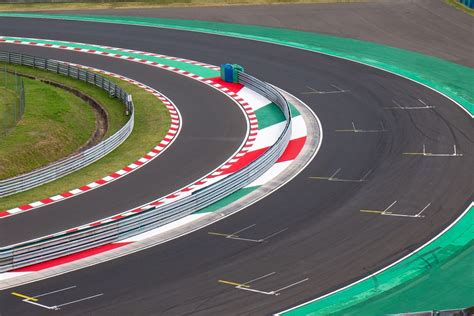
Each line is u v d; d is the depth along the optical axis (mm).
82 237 56906
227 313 48250
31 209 64875
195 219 61625
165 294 50500
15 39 116438
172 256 55750
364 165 70688
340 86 92938
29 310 48812
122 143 80062
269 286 51500
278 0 129875
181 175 71125
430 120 81250
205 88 95188
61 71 101938
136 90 95375
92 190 68500
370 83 93500
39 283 52312
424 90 90500
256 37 112938
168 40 113375
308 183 67500
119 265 54562
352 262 54562
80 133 84188
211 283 51844
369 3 126688
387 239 57594
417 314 44531
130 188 68688
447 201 63312
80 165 73750
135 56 107625
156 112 88312
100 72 102000
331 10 123750
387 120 81625
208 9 127062
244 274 53000
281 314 48281
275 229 59531
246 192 66375
